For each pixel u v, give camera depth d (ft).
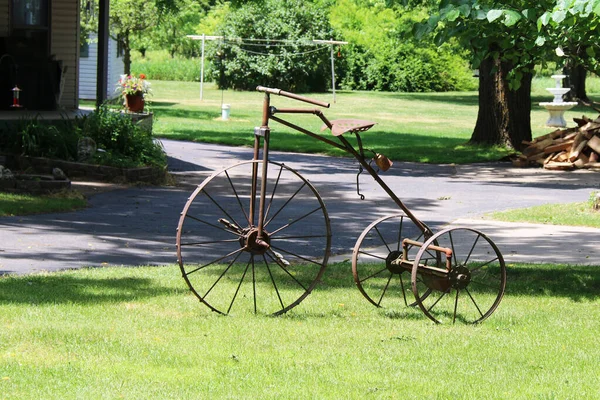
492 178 86.89
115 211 57.98
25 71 89.97
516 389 23.61
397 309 33.81
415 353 27.14
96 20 160.45
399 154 105.29
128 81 96.63
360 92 252.21
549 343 28.89
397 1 42.14
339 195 71.46
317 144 113.09
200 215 57.82
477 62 42.11
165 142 111.55
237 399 22.03
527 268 41.70
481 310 34.04
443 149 109.60
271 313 32.55
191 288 31.55
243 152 103.24
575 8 33.24
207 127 131.13
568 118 167.63
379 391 23.02
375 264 42.73
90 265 40.73
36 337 27.17
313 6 247.70
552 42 42.01
